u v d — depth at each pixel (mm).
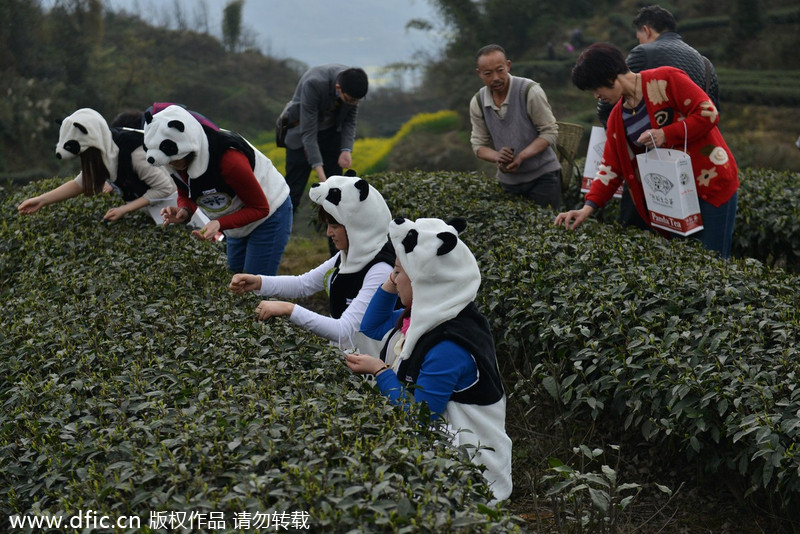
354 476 2393
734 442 3336
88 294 4582
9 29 27109
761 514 3881
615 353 4055
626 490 4184
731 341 3846
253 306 4379
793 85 27719
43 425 3045
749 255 7039
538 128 6656
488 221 6129
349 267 3863
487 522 2252
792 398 3350
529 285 4812
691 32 33625
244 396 3076
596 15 36594
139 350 3670
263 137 37406
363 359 3299
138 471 2551
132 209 5891
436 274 3104
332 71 7367
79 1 30391
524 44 35406
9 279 5402
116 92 30391
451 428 3184
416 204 6809
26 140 24203
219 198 4828
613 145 5684
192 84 39656
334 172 7840
